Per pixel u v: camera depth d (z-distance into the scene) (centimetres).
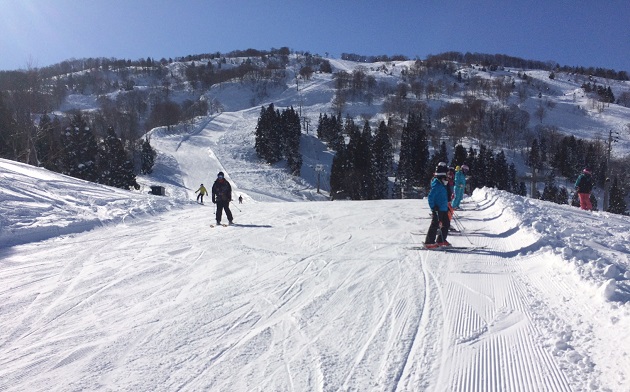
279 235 1173
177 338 545
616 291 567
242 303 660
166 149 8912
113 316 623
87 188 1741
